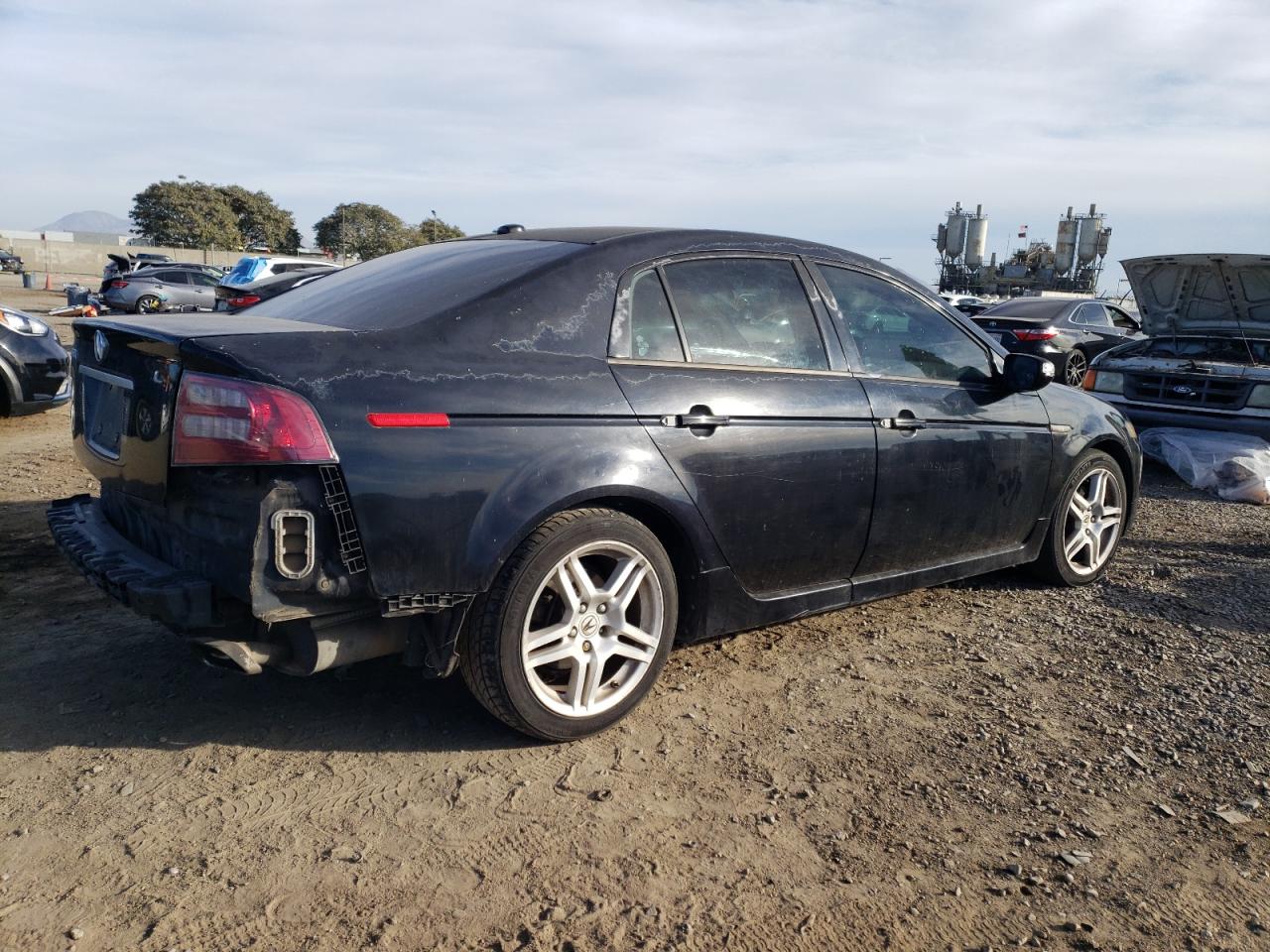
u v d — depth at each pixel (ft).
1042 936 7.50
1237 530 20.72
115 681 11.28
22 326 27.09
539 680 9.82
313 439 8.38
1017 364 13.87
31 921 7.22
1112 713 11.38
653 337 10.71
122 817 8.61
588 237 11.31
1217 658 13.09
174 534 9.23
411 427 8.82
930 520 13.14
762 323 11.70
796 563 11.79
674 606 10.68
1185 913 7.82
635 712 11.02
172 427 8.82
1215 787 9.78
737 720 10.91
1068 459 15.20
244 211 253.44
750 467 10.99
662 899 7.77
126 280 73.72
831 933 7.45
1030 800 9.44
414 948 7.10
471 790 9.23
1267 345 26.84
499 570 9.39
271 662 9.09
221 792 9.06
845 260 12.96
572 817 8.86
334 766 9.61
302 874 7.90
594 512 9.91
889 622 14.23
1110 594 15.76
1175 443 26.23
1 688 10.98
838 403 11.91
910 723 10.98
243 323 9.80
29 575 14.74
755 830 8.78
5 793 8.91
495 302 9.85
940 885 8.09
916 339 13.39
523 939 7.24
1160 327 28.71
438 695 11.22
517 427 9.39
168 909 7.41
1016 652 13.17
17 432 26.91
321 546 8.51
